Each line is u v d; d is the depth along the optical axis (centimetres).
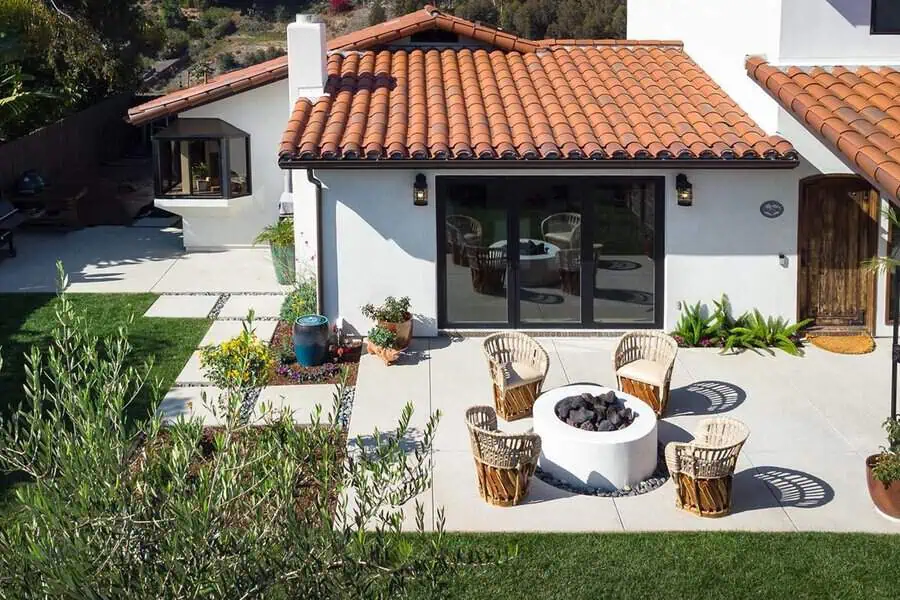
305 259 1953
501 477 1160
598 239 1762
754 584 1012
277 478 644
